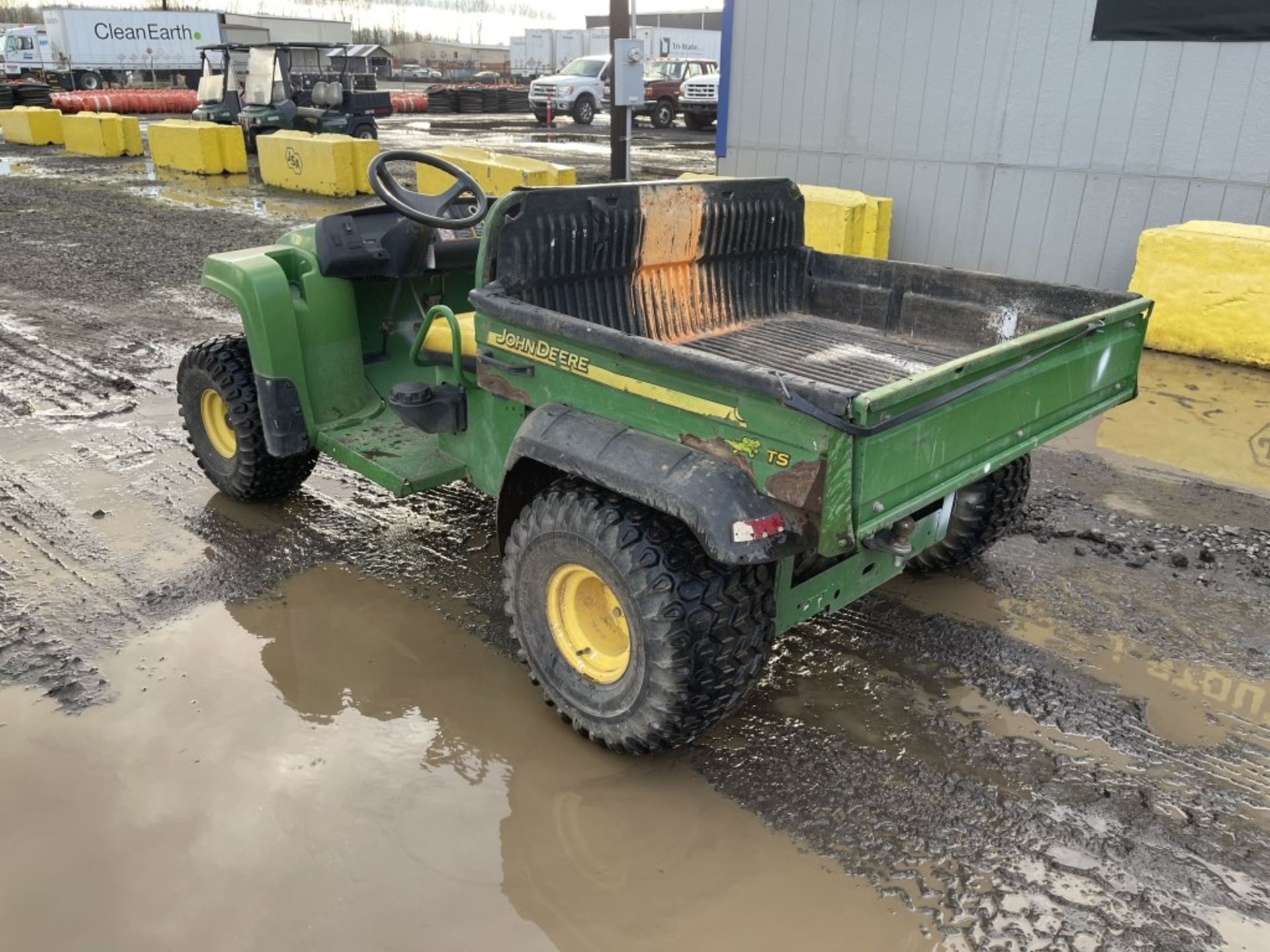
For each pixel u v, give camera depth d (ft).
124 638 11.08
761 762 9.40
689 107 80.69
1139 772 9.29
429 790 8.92
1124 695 10.44
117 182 52.54
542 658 9.59
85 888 7.74
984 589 12.60
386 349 13.56
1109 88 24.40
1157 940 7.47
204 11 123.24
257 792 8.81
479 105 108.06
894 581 12.80
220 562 12.80
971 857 8.26
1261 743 9.72
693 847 8.34
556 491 9.02
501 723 9.87
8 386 19.49
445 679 10.57
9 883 7.77
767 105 30.83
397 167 53.67
